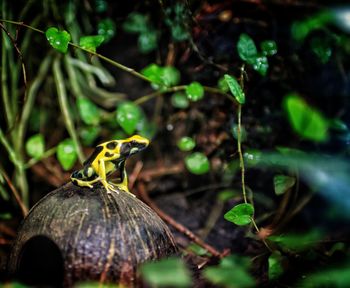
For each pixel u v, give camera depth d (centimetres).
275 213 398
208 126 438
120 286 254
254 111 416
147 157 484
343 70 421
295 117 228
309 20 380
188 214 438
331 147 414
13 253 272
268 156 334
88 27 446
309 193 396
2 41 405
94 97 477
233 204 420
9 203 427
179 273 208
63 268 252
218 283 287
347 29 386
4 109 424
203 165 378
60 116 482
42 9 425
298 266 315
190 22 404
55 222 261
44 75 448
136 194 444
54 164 477
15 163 413
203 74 428
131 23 445
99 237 255
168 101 473
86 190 277
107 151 285
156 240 270
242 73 350
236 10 409
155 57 471
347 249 329
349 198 309
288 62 415
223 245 402
